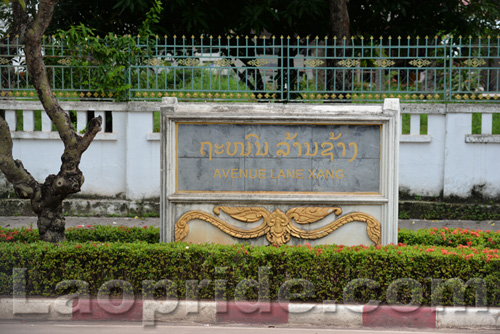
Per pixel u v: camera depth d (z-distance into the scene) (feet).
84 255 21.30
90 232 25.76
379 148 23.47
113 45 36.70
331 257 20.98
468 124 35.88
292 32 44.62
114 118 36.99
